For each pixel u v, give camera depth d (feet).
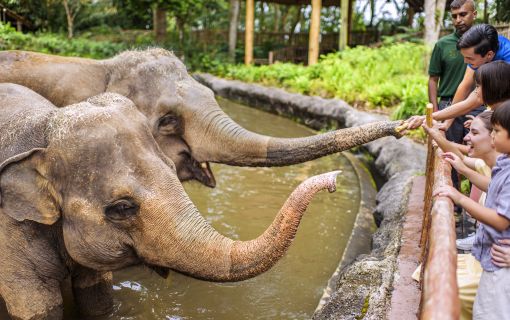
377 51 50.34
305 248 16.39
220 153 14.51
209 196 21.20
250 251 8.73
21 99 11.16
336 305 10.58
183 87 14.84
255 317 12.32
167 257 9.17
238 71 65.57
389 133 12.82
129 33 95.14
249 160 14.38
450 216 6.40
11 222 9.99
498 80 8.48
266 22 123.85
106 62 15.35
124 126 9.55
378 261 12.07
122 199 9.12
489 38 11.02
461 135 14.78
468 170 8.70
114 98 10.43
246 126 39.58
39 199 9.57
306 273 14.66
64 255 10.67
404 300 9.95
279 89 50.83
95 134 9.32
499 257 7.05
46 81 14.35
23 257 10.16
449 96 15.43
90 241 9.42
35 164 9.57
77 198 9.29
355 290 10.97
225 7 98.94
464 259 9.05
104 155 9.22
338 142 13.43
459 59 14.98
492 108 8.80
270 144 14.17
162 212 9.10
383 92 38.24
